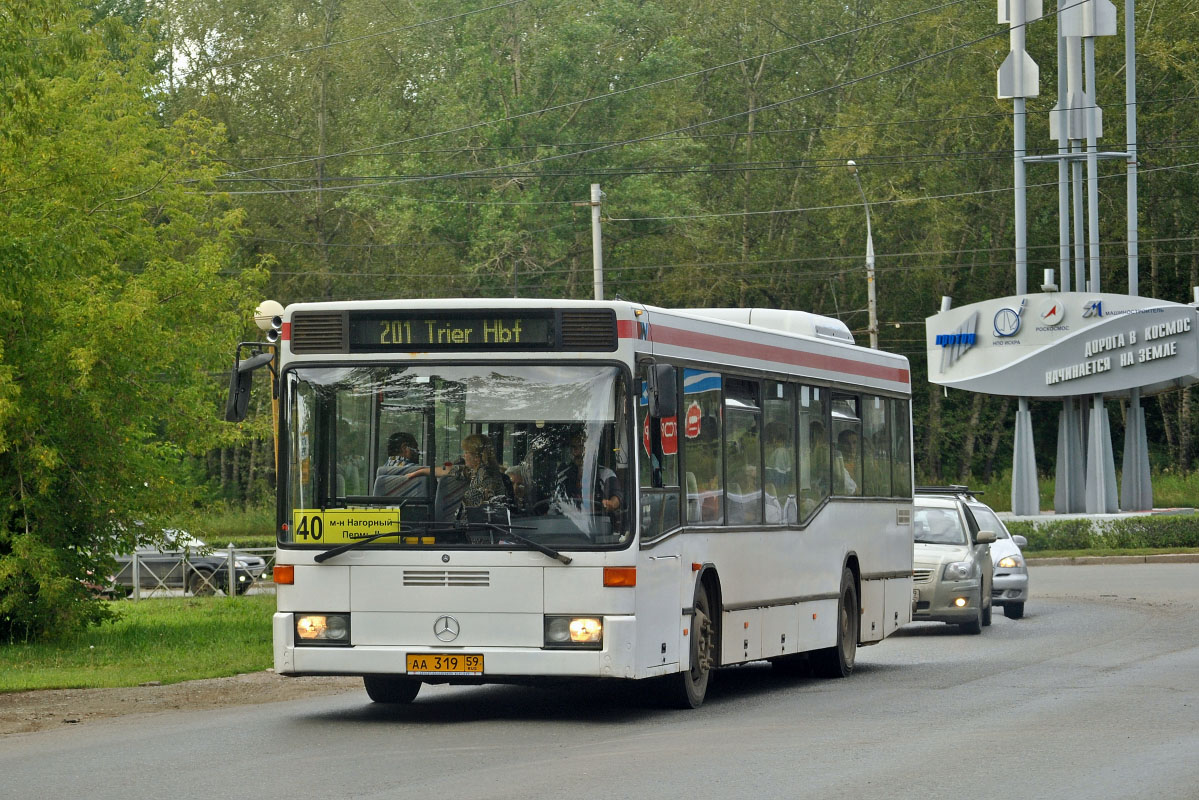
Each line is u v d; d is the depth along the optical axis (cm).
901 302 12025
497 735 2044
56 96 3691
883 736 2025
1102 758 1828
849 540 2986
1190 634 3634
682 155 10650
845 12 11512
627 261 11444
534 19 10994
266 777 1692
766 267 11638
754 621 2539
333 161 10619
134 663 3092
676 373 2280
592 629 2075
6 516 3538
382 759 1820
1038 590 5375
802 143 11681
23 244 3344
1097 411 7781
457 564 2098
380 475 2136
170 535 4116
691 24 11731
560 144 10650
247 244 10469
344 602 2125
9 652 3316
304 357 2173
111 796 1586
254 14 10812
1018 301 7725
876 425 3188
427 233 10419
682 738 2009
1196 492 9875
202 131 4331
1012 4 7744
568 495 2100
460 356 2139
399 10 10950
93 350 3409
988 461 12300
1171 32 10731
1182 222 11694
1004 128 10981
